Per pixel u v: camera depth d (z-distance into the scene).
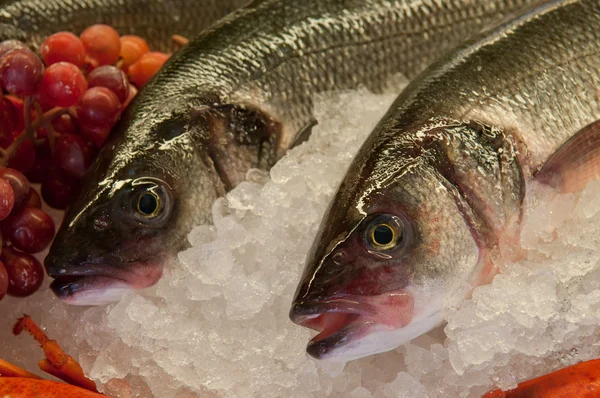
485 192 0.70
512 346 0.68
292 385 0.69
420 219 0.69
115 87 0.76
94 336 0.72
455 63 0.74
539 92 0.73
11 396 0.67
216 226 0.72
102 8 0.85
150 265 0.72
